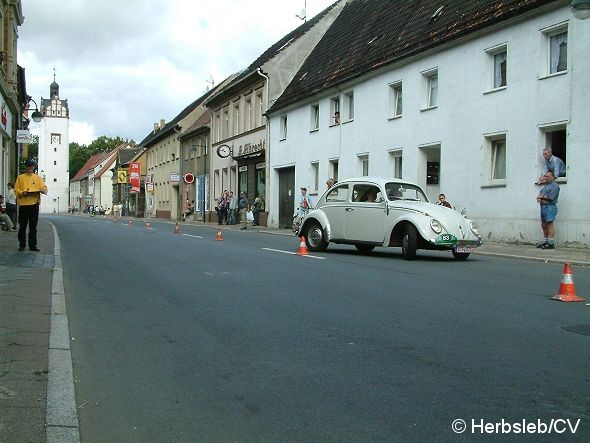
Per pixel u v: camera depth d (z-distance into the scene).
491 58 19.75
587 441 3.69
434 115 22.00
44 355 5.34
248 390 4.66
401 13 27.05
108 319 7.16
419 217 13.44
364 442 3.69
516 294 8.68
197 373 5.09
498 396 4.44
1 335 6.00
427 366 5.19
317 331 6.48
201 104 57.84
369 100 26.14
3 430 3.71
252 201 39.03
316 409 4.24
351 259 13.70
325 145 29.91
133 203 85.50
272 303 8.06
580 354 5.49
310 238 15.93
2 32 26.42
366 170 27.17
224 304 8.02
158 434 3.85
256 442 3.71
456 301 8.12
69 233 24.09
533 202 17.75
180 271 11.33
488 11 19.66
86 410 4.26
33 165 13.95
